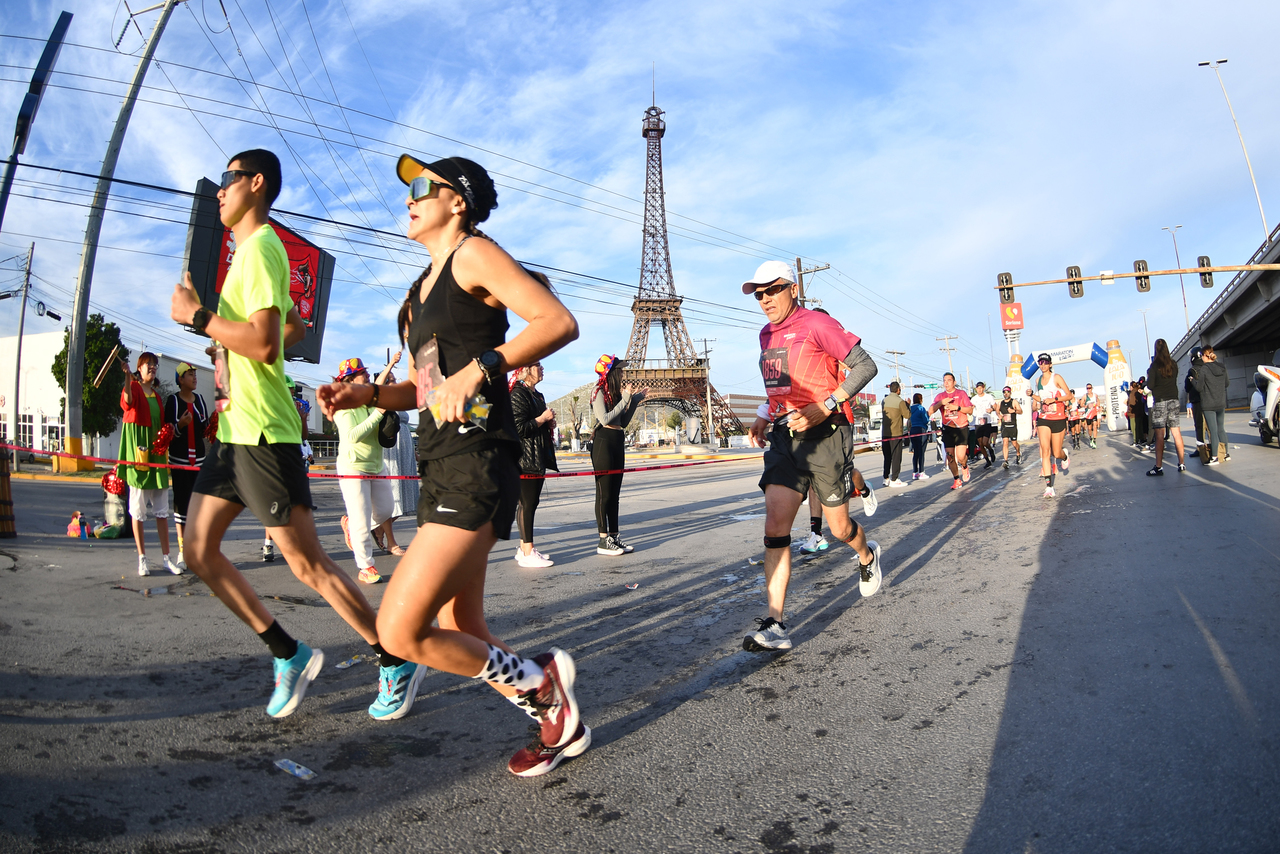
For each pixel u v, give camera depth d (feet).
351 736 8.25
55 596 14.02
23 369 104.88
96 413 98.94
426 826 6.40
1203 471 29.48
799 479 11.47
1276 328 146.82
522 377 19.76
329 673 10.35
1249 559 14.06
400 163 7.00
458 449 6.34
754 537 23.21
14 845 5.76
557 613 14.17
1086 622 11.25
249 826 6.35
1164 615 11.18
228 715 8.73
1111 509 21.98
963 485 35.50
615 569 18.81
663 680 10.18
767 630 10.87
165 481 16.92
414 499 28.84
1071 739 7.52
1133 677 8.95
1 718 8.04
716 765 7.48
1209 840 5.67
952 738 7.78
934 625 11.89
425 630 6.29
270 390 8.27
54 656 10.30
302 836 6.22
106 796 6.68
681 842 6.10
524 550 19.67
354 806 6.72
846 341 11.13
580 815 6.57
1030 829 6.02
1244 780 6.45
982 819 6.22
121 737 7.93
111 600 13.94
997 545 18.25
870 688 9.38
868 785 6.92
